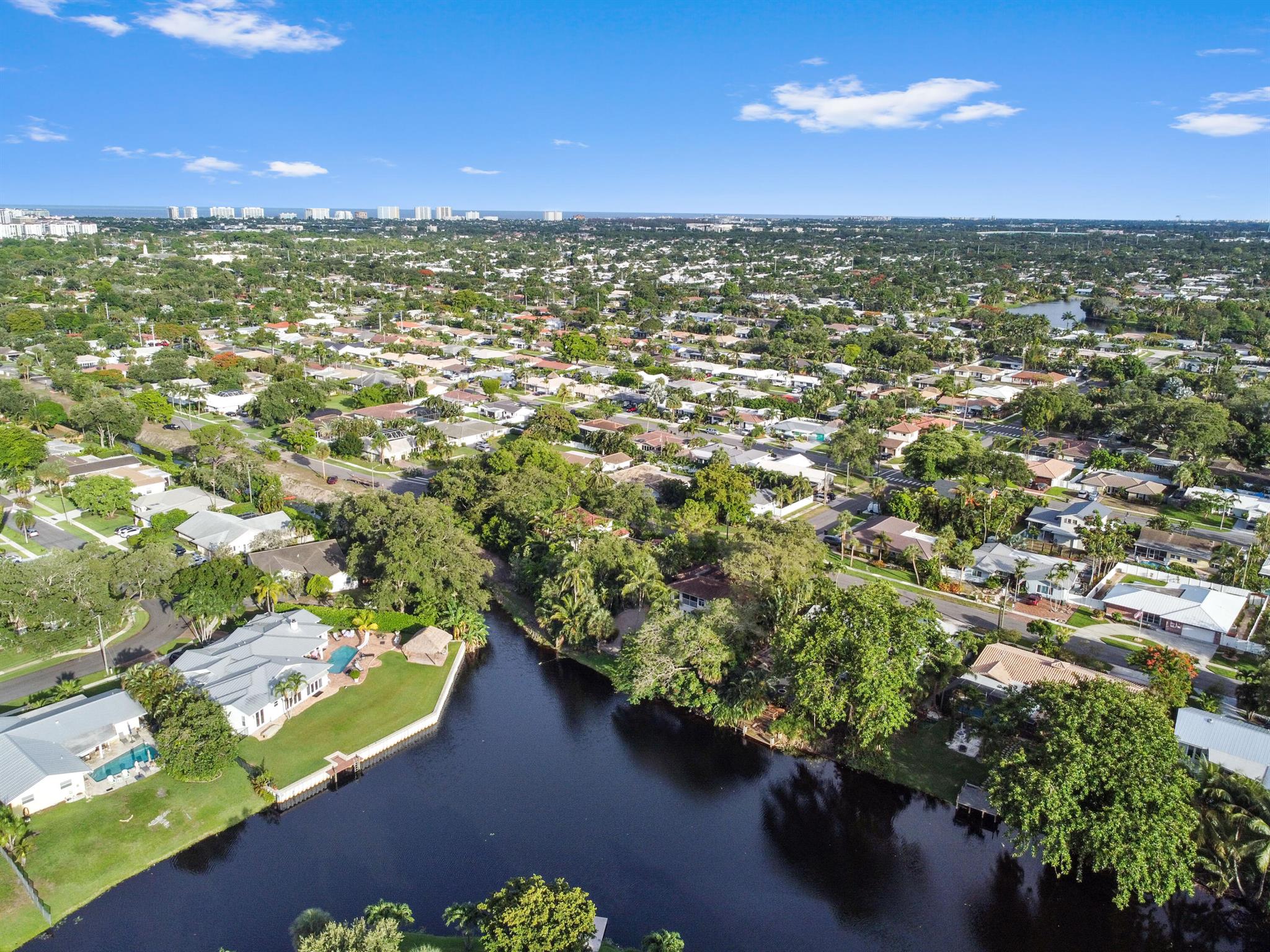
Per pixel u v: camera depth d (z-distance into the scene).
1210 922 66.62
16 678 93.06
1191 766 70.00
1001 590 123.31
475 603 110.56
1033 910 68.56
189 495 147.00
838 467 184.62
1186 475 161.25
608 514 146.38
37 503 149.50
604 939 63.72
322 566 118.31
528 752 88.12
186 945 61.91
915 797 81.19
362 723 88.94
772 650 91.50
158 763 79.69
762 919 66.94
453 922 60.88
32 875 66.38
